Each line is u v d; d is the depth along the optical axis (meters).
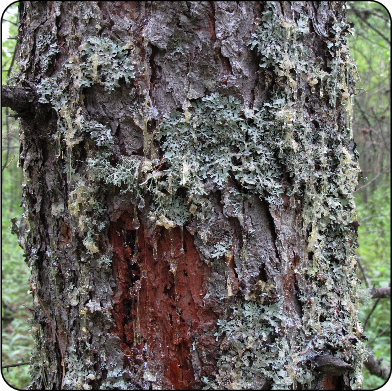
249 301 0.67
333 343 0.69
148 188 0.66
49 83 0.69
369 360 1.14
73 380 0.69
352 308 0.72
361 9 1.43
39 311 0.74
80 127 0.68
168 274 0.68
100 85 0.67
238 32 0.67
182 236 0.67
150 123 0.67
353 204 0.73
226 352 0.67
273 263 0.68
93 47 0.67
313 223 0.70
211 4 0.66
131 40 0.67
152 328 0.69
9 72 0.85
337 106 0.73
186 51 0.67
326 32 0.71
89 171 0.68
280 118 0.67
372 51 1.81
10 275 2.33
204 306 0.67
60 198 0.71
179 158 0.66
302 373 0.68
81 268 0.69
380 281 2.07
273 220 0.68
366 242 2.70
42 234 0.73
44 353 0.74
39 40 0.71
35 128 0.72
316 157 0.70
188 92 0.66
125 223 0.68
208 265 0.67
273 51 0.67
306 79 0.70
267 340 0.67
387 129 2.00
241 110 0.67
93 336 0.69
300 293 0.69
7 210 2.34
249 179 0.67
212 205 0.67
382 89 1.79
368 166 2.16
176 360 0.68
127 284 0.69
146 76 0.67
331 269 0.72
